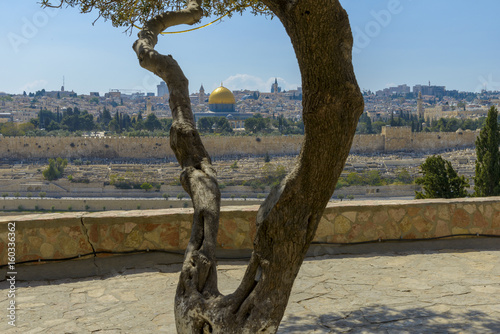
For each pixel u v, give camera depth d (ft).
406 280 18.29
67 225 20.01
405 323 14.16
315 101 8.78
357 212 22.52
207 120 595.06
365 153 428.56
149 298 16.74
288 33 9.02
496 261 20.59
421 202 23.15
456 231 23.30
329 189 9.09
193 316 9.53
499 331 13.43
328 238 22.29
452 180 93.61
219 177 292.40
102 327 14.23
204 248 10.19
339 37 8.64
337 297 16.57
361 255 21.86
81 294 17.24
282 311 9.14
